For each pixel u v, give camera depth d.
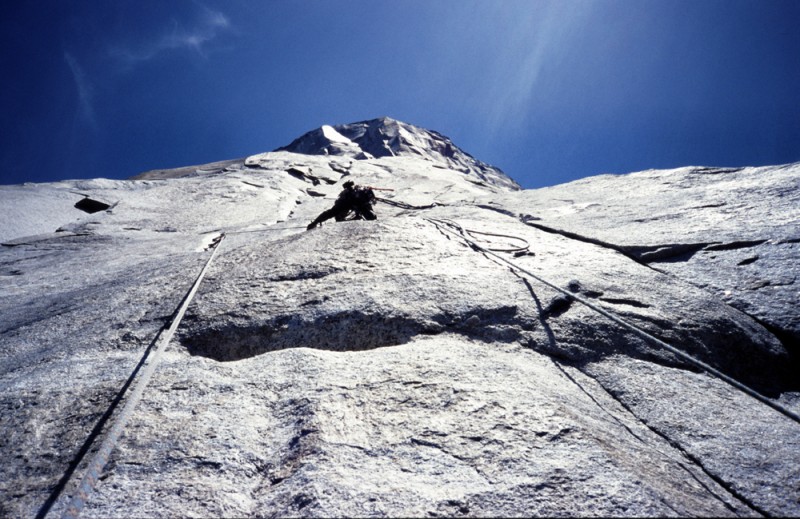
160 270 5.39
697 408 2.57
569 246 5.37
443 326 3.31
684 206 6.35
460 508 1.64
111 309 4.18
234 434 2.18
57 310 4.63
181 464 1.97
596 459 1.86
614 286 4.00
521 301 3.58
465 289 3.77
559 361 3.00
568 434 2.04
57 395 2.60
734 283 4.12
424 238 5.33
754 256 4.43
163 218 11.49
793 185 6.05
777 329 3.58
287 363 2.85
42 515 1.73
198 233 9.46
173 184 15.53
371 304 3.53
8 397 2.63
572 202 8.34
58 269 7.14
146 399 2.48
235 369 2.85
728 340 3.41
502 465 1.85
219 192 14.20
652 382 2.80
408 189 15.78
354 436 2.09
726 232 5.03
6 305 5.46
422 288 3.79
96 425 2.28
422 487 1.75
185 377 2.73
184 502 1.75
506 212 8.20
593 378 2.86
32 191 14.48
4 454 2.12
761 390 3.15
